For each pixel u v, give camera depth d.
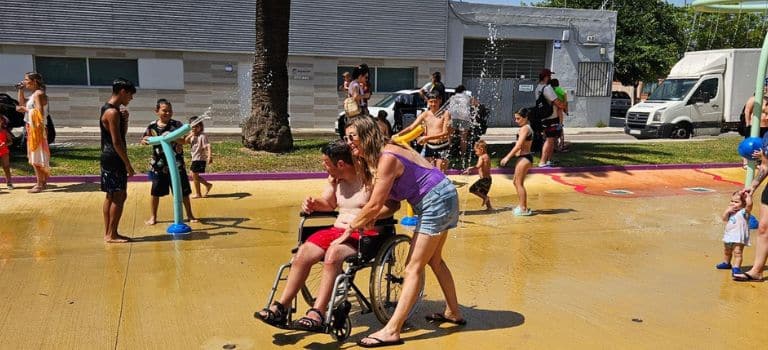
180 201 7.02
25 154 11.40
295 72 21.19
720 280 5.72
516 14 24.02
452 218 4.13
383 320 4.35
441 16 22.81
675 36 34.00
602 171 12.19
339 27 21.45
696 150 14.52
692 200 9.93
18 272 5.50
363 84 12.51
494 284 5.52
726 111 19.95
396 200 4.23
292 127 21.48
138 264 5.81
